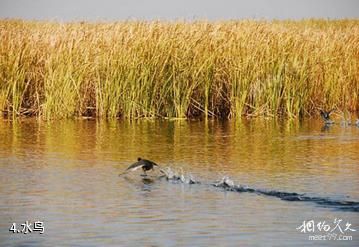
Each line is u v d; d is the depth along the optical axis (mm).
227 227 13258
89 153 20422
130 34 28375
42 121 27094
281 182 16609
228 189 15969
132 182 16688
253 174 17547
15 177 17188
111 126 25938
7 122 26719
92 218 13828
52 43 28125
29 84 28406
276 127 26000
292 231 13055
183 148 21359
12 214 14102
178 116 28047
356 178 17031
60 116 27734
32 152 20531
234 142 22500
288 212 14117
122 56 28016
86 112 28328
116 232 13008
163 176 17375
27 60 28266
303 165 18703
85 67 28031
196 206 14555
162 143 22266
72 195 15484
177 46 28375
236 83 28375
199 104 28406
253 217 13828
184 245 12344
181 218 13773
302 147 21641
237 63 28484
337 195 15398
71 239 12688
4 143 22016
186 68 28281
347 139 23250
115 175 17484
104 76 28078
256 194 15508
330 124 26906
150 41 28359
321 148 21453
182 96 28203
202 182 16672
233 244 12398
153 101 28203
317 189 15930
